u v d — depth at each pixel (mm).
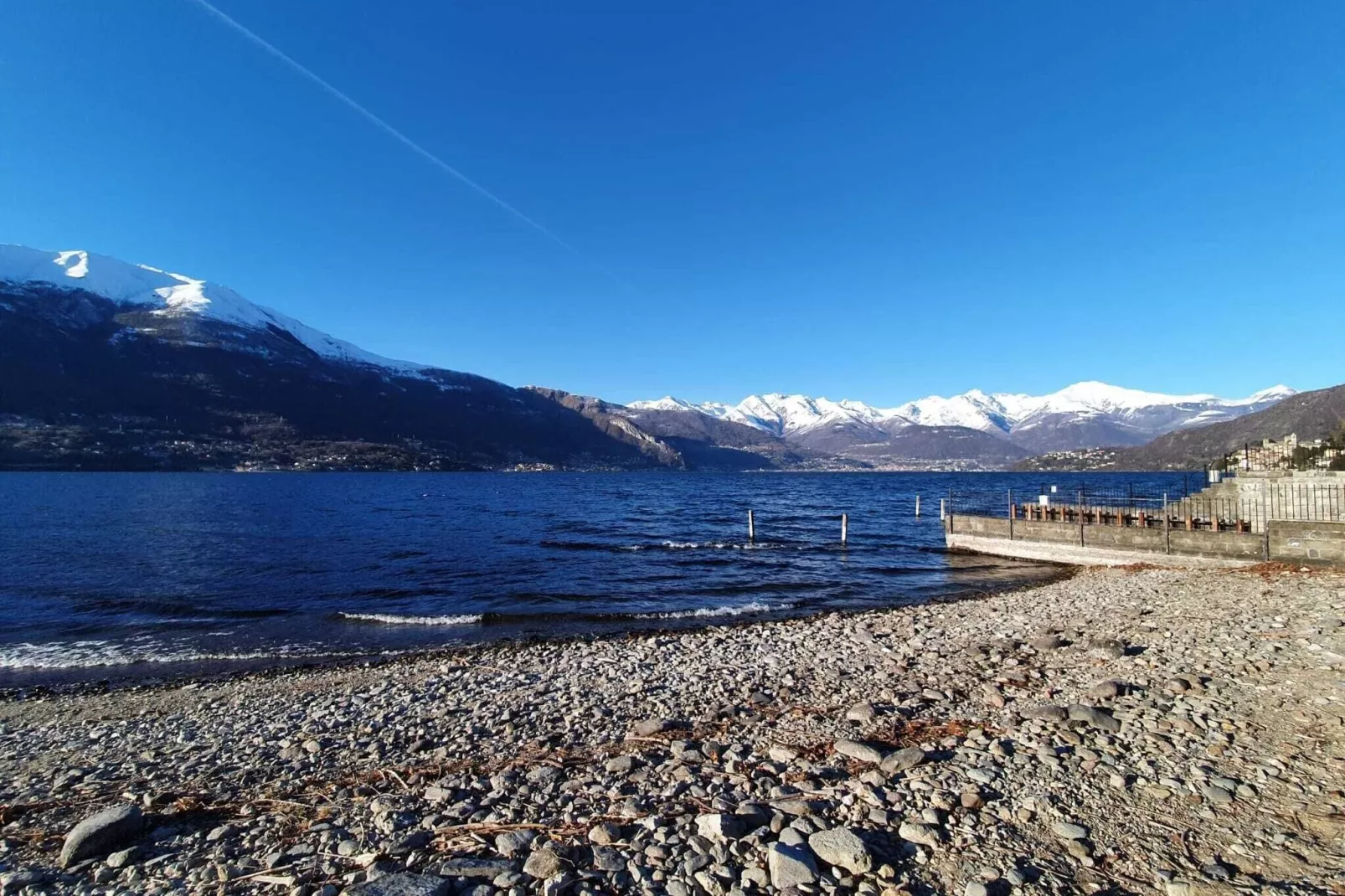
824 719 8477
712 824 5250
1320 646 10133
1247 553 20844
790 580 25547
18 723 10320
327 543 37219
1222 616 13547
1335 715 7203
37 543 35406
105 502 67062
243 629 17547
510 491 110438
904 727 8000
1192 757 6402
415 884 4469
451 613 19500
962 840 4973
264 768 7816
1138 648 11375
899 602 21156
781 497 94500
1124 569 23750
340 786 7023
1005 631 14508
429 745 8414
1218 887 4238
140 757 8453
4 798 7156
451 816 5844
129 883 4902
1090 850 4777
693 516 59812
